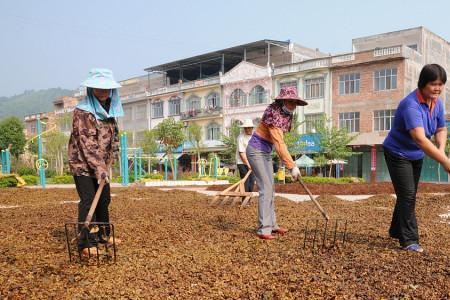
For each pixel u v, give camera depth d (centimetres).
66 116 4175
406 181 458
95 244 433
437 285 338
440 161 425
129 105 5238
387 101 3078
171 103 4703
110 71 460
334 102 3344
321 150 3072
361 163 3316
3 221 686
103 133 467
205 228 601
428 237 532
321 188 1677
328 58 3375
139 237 529
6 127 5038
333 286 339
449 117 2988
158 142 4259
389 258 420
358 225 629
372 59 3136
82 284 344
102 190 475
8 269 381
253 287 338
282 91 534
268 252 450
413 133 437
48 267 389
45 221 682
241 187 940
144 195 1337
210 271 380
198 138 4009
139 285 342
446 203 1008
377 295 319
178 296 319
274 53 4172
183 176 3344
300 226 621
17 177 2105
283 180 2275
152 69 4862
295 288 335
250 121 990
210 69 4878
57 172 3700
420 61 3253
